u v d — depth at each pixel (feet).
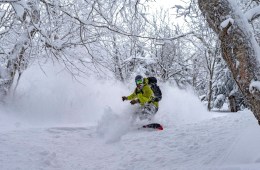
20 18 23.16
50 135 22.08
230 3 12.35
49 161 16.26
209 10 12.67
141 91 25.23
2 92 34.83
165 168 15.03
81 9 28.81
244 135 16.69
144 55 61.77
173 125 26.25
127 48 54.44
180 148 18.28
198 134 21.11
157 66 63.05
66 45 29.58
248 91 11.85
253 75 11.72
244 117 26.66
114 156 18.10
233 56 12.19
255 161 12.52
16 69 34.27
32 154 17.06
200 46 57.57
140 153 18.02
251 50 11.92
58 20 27.86
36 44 28.19
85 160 17.52
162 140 20.35
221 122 25.17
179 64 64.54
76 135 22.50
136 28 33.96
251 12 12.66
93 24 23.57
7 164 15.14
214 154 15.70
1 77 34.81
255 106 11.75
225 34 12.22
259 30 30.35
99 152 18.93
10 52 33.60
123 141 20.72
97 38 28.71
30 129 23.81
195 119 34.60
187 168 14.08
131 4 26.32
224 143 17.40
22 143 18.85
